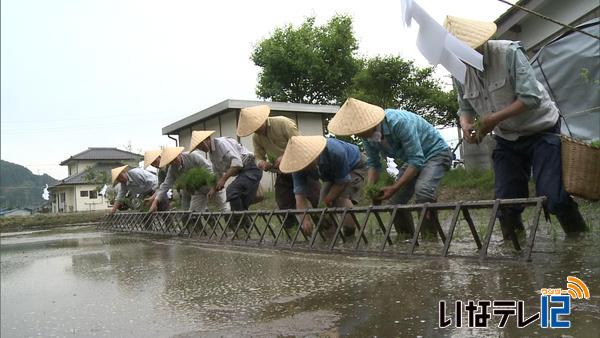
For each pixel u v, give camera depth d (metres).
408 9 2.73
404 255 3.46
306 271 3.29
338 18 22.75
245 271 3.57
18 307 3.21
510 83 3.23
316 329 1.94
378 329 1.84
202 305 2.62
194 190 7.34
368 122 3.90
